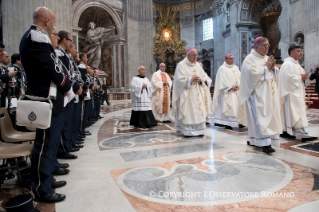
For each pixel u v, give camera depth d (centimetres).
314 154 379
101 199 237
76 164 348
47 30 237
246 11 1862
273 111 383
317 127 616
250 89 401
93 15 1741
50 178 250
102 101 1498
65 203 229
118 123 767
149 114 691
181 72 524
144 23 2039
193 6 3020
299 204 220
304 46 1786
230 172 305
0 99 397
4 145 275
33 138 309
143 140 509
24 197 202
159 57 2916
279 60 981
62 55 297
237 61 1900
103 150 427
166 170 318
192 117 522
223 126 692
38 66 224
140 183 275
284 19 1934
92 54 1664
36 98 226
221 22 2486
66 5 1305
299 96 467
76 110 433
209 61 2862
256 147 432
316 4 1678
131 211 213
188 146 448
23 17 1056
